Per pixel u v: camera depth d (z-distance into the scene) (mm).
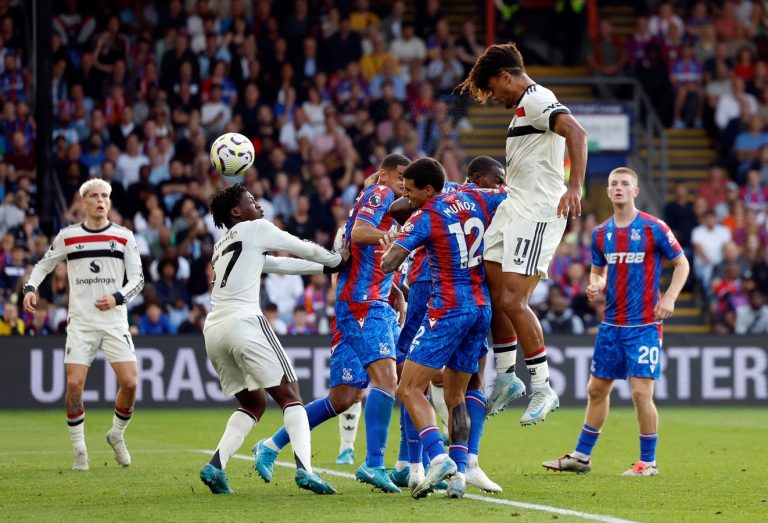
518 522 23062
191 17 79500
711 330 70562
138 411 59750
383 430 28797
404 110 78750
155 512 24656
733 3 88000
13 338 58688
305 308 64375
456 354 27609
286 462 36250
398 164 29891
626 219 33812
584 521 23344
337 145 74688
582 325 66750
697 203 74562
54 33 76188
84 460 34031
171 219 69938
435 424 26547
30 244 61906
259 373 27609
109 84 75438
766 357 65438
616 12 92125
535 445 43125
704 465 35812
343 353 29547
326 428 50250
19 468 34312
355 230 28484
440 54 82062
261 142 74188
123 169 71750
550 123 26672
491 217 27766
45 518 23891
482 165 29719
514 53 27484
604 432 49062
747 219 73438
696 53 85625
